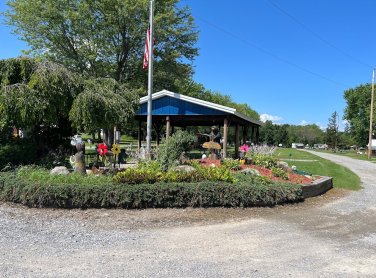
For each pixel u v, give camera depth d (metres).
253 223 7.14
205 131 48.28
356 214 8.66
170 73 28.67
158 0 26.44
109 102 12.05
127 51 27.50
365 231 6.94
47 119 11.02
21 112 9.92
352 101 70.06
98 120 11.70
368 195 12.32
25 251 4.93
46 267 4.36
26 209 7.35
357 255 5.33
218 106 17.78
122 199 7.58
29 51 26.47
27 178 8.20
